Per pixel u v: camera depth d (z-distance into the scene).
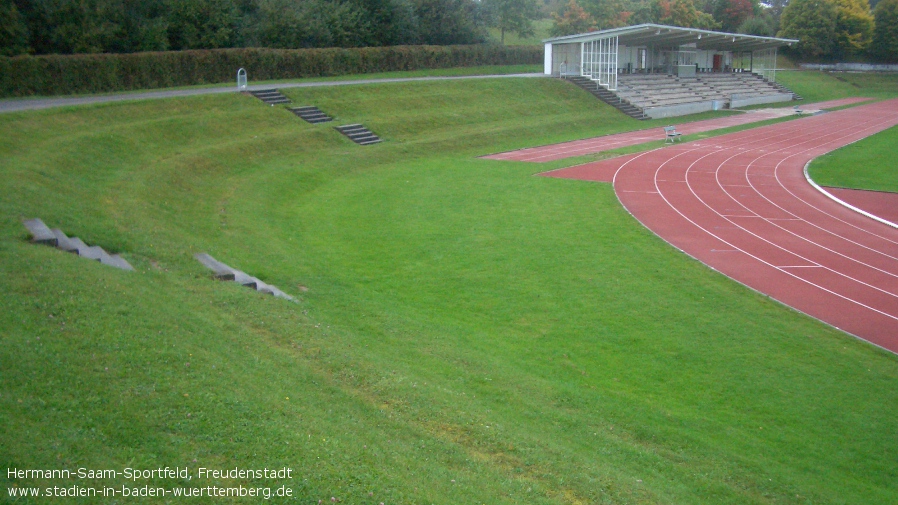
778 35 106.06
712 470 10.54
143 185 23.09
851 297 18.52
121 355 9.05
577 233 23.72
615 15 92.69
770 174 37.06
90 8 45.09
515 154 41.47
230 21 53.38
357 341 13.30
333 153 36.25
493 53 75.06
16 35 41.31
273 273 17.83
